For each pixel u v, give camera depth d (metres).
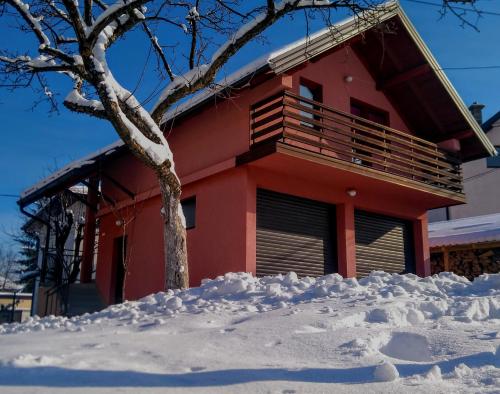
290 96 10.89
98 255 16.42
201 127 13.09
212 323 5.93
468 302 5.78
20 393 3.00
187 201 13.12
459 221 20.08
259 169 11.53
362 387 3.37
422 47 13.67
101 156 13.98
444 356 4.20
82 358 3.97
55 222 18.98
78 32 8.48
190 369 3.77
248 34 9.32
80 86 10.60
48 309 15.27
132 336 5.23
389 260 14.38
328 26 9.91
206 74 9.80
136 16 9.94
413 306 5.82
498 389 3.31
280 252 11.77
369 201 13.72
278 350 4.41
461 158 15.83
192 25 11.21
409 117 15.49
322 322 5.20
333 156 12.05
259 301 7.17
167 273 9.78
